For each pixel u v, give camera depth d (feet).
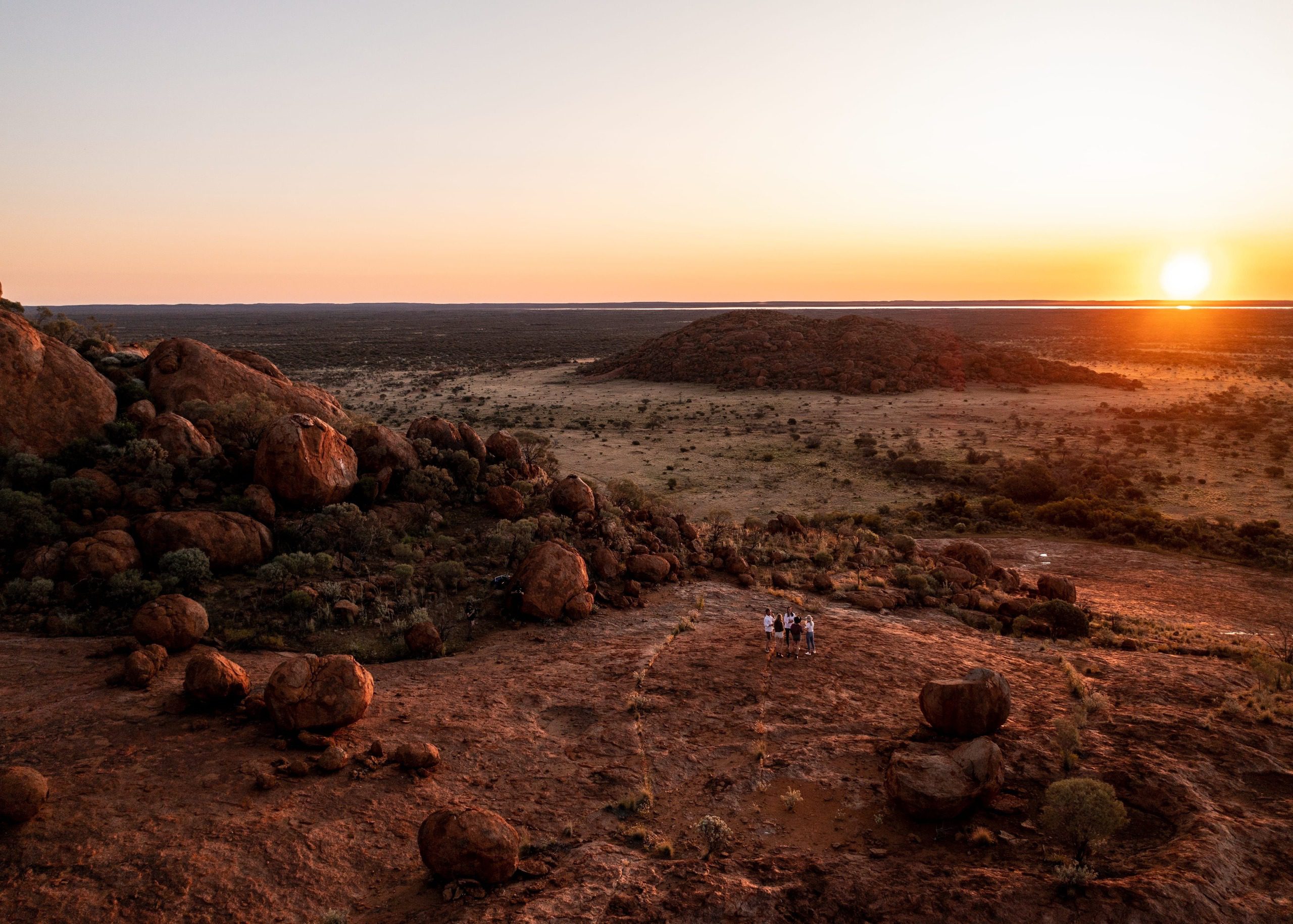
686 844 45.42
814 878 41.16
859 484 212.64
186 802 46.55
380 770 52.03
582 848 44.68
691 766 54.90
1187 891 38.29
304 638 75.72
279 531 94.68
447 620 83.41
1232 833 44.21
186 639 69.56
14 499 86.02
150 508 91.97
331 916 37.58
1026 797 49.26
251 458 103.40
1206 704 66.54
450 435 127.44
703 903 38.93
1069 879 39.40
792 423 301.02
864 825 47.24
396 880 41.45
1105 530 166.91
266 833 44.19
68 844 41.88
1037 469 201.98
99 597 77.51
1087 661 79.30
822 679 71.51
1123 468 222.28
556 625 85.76
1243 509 183.93
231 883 39.91
